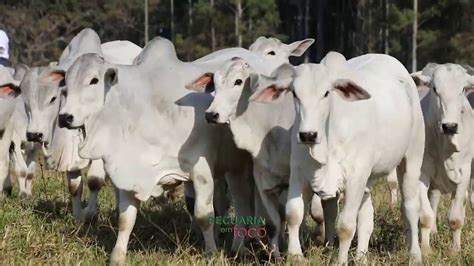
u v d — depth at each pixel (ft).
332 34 238.68
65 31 231.30
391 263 49.60
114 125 48.29
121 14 225.15
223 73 49.03
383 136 48.57
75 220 57.57
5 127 68.49
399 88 51.42
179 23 227.61
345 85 44.75
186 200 57.52
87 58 47.57
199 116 50.21
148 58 50.65
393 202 65.10
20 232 52.85
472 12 203.21
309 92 43.96
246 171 53.62
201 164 50.42
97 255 50.37
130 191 48.98
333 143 45.80
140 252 50.65
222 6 213.66
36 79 55.42
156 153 49.60
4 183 71.00
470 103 57.57
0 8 219.61
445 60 203.92
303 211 46.73
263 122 49.98
